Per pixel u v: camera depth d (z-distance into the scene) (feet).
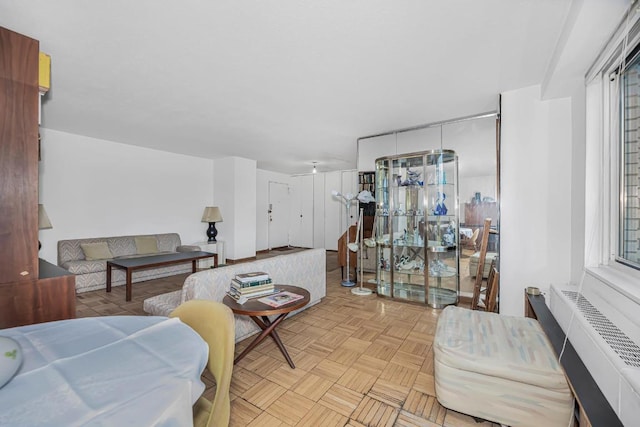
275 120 11.19
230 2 4.84
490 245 10.12
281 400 5.30
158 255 14.24
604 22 4.69
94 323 3.59
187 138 14.10
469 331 5.34
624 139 5.20
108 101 9.29
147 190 16.31
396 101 9.24
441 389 4.83
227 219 19.07
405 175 12.02
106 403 2.09
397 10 5.02
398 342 7.64
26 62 4.77
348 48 6.22
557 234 7.97
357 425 4.71
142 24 5.42
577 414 4.13
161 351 2.86
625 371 2.95
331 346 7.40
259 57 6.61
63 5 4.88
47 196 12.80
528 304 6.92
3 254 4.50
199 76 7.54
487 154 10.23
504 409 4.38
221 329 3.26
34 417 1.94
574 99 7.44
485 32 5.62
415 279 11.62
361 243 13.14
